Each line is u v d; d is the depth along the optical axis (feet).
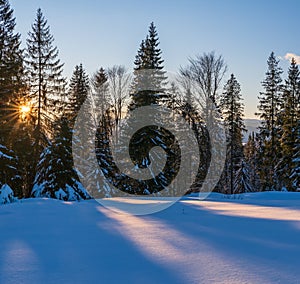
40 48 80.48
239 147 105.81
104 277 10.90
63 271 11.51
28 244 15.58
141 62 87.30
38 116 78.59
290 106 105.19
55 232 18.63
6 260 12.85
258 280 10.53
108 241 16.21
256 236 17.39
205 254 13.74
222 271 11.46
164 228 19.92
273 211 29.63
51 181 59.31
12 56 74.18
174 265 12.19
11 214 26.58
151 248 14.78
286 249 14.57
